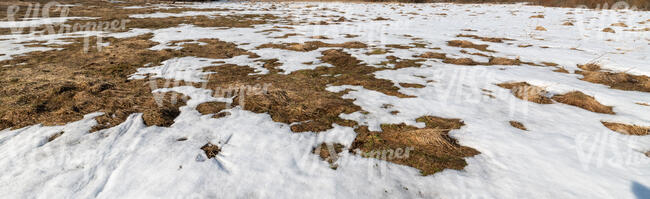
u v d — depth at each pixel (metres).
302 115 5.35
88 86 6.51
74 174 3.58
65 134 4.43
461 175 3.65
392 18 24.00
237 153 4.10
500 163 3.87
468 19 23.23
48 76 7.23
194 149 4.16
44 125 4.70
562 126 4.89
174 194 3.29
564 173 3.61
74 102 5.65
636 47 12.05
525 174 3.62
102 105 5.52
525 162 3.86
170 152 4.07
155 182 3.47
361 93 6.55
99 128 4.67
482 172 3.70
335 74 8.12
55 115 5.05
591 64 9.02
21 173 3.55
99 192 3.33
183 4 37.56
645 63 9.24
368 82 7.34
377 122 5.11
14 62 8.58
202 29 16.58
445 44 12.95
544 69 8.70
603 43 13.10
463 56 10.48
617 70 8.61
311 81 7.45
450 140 4.48
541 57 10.36
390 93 6.56
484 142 4.39
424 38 14.44
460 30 17.39
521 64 9.34
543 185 3.42
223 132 4.66
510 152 4.11
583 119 5.15
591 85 7.06
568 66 9.16
